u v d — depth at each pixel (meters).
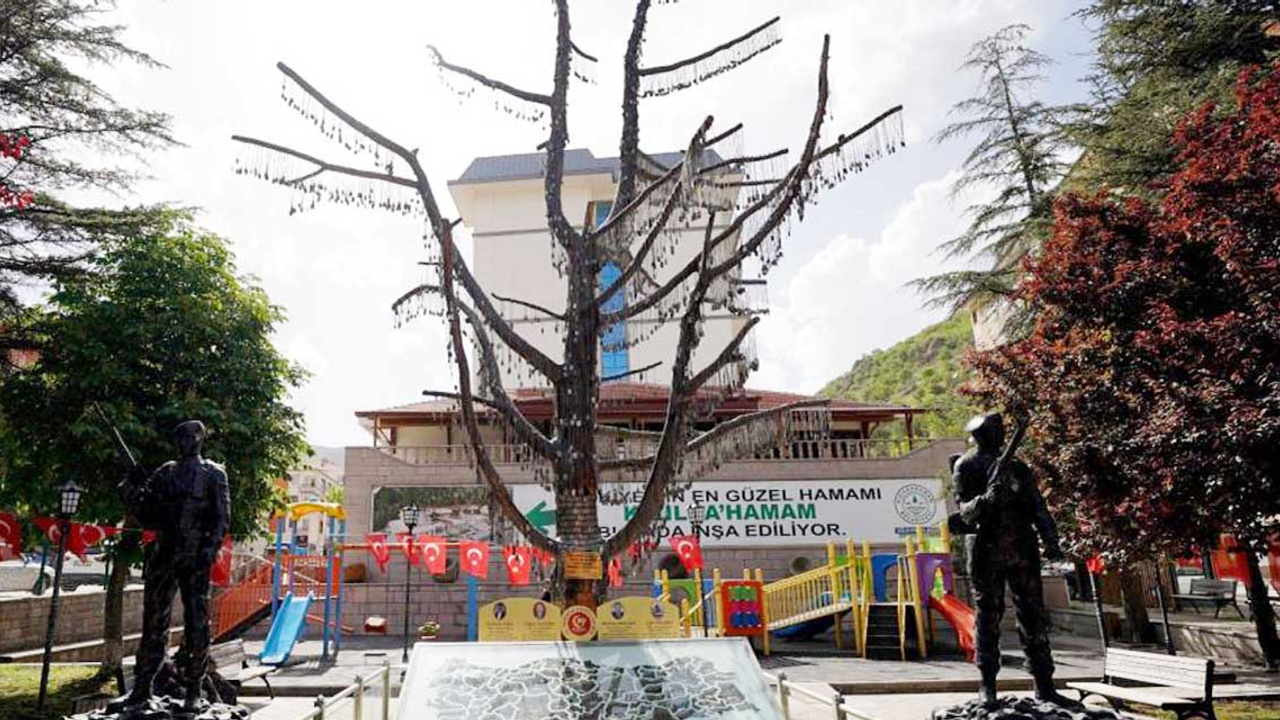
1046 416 11.01
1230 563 13.76
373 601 21.17
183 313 12.34
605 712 6.30
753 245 8.55
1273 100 8.82
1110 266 10.34
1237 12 13.38
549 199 10.02
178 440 7.20
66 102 12.23
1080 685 9.40
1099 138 14.62
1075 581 25.45
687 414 8.63
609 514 21.73
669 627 7.61
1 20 11.88
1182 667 8.59
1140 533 9.44
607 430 10.24
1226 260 8.11
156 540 7.07
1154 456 8.49
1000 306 20.14
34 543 11.85
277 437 13.27
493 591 21.38
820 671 14.37
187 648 6.96
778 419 9.42
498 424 9.22
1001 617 6.86
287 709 9.84
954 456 7.46
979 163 19.14
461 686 6.59
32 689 11.82
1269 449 7.37
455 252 9.63
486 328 9.62
